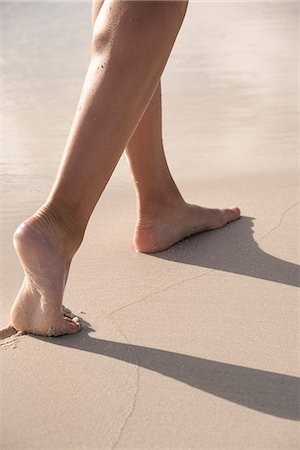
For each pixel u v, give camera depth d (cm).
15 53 506
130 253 253
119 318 212
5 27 561
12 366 191
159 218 252
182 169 322
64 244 198
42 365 191
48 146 355
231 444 162
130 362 191
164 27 190
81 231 201
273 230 264
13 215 285
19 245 193
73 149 194
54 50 509
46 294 198
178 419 170
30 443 164
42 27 559
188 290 226
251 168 321
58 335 204
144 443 163
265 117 386
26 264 196
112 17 190
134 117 194
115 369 189
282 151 340
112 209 288
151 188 250
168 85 443
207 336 202
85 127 192
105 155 193
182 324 208
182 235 259
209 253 250
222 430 166
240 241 258
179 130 370
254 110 396
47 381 184
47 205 197
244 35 546
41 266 195
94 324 210
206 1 653
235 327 205
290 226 267
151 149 246
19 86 443
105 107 191
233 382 182
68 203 196
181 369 188
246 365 189
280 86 436
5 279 239
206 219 265
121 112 191
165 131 369
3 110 404
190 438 164
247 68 471
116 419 171
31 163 335
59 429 168
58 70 471
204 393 178
